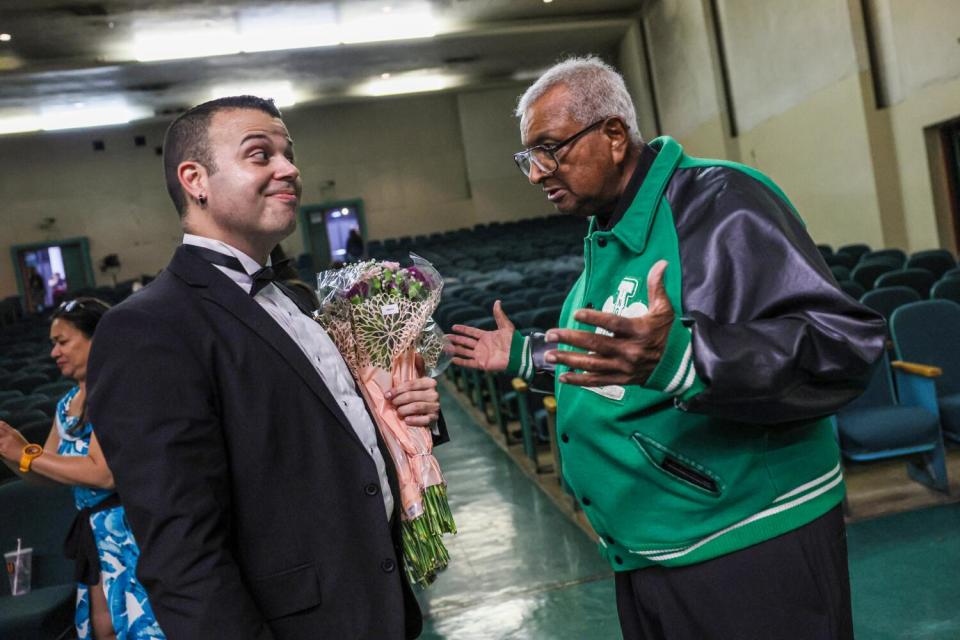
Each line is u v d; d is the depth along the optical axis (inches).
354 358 55.2
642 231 50.0
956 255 309.1
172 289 44.3
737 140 445.7
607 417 49.8
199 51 505.4
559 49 606.9
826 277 44.4
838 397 43.8
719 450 47.5
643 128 571.2
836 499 50.1
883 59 326.3
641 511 50.1
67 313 76.6
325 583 43.6
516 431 199.6
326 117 721.6
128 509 39.8
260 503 42.9
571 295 61.3
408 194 732.7
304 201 719.1
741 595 47.9
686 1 463.5
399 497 51.7
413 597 50.8
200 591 38.4
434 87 690.8
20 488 100.0
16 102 550.3
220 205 46.4
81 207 675.4
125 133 681.6
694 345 40.5
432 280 57.2
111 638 75.3
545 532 135.6
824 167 366.0
